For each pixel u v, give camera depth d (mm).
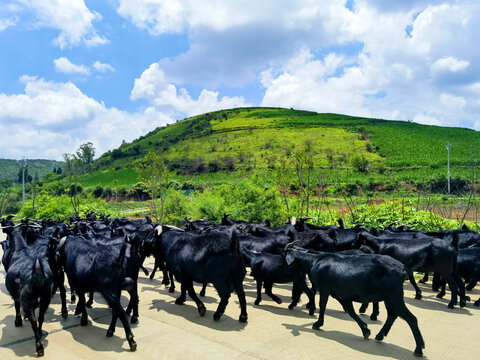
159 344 5984
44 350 5801
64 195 20844
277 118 181375
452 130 135125
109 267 6117
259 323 6984
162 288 9820
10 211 44812
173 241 7934
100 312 7695
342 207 26125
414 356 5512
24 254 6371
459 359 5426
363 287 5824
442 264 7879
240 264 7102
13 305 8227
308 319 7230
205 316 7438
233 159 116312
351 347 5840
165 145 166625
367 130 138625
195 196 20500
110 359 5465
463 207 26891
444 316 7344
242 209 19188
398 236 9688
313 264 6691
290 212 18750
